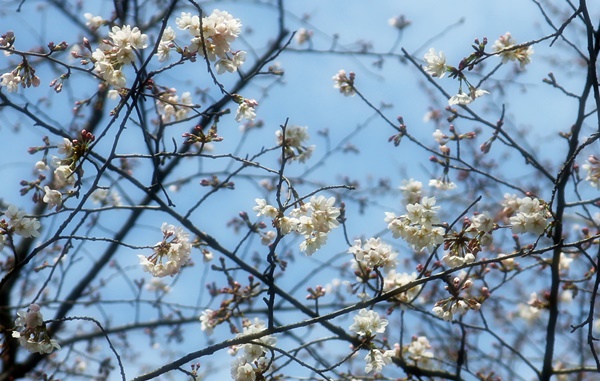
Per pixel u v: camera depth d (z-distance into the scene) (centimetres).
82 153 501
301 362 510
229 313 625
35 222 502
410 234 516
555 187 520
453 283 544
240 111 525
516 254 510
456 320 664
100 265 880
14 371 803
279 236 489
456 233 519
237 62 504
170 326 930
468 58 523
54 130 612
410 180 604
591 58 525
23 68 531
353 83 646
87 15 733
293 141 648
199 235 634
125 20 858
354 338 620
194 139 535
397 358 659
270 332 529
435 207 506
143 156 515
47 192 507
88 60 512
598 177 621
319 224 491
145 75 540
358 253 534
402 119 636
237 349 584
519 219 520
